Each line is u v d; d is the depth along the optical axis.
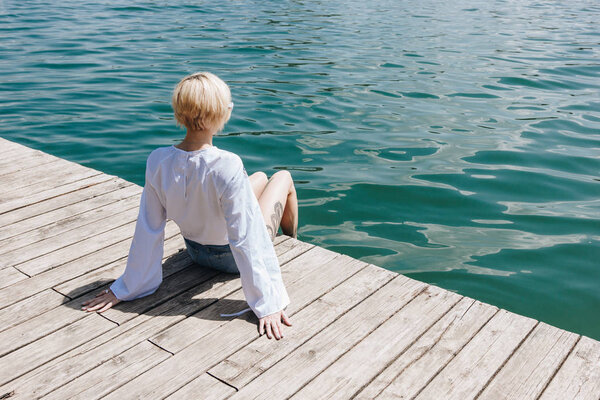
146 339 2.69
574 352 2.63
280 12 19.06
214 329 2.77
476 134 7.52
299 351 2.62
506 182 5.96
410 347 2.66
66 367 2.49
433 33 15.59
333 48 13.23
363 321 2.84
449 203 5.44
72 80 9.73
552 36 15.45
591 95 9.63
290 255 3.48
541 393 2.39
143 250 2.84
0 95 8.72
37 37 13.05
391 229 4.91
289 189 3.54
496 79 10.62
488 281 4.14
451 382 2.44
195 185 2.62
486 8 21.47
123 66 10.80
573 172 6.27
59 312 2.88
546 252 4.59
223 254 3.07
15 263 3.33
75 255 3.44
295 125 7.75
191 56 11.88
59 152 6.58
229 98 2.59
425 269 4.27
